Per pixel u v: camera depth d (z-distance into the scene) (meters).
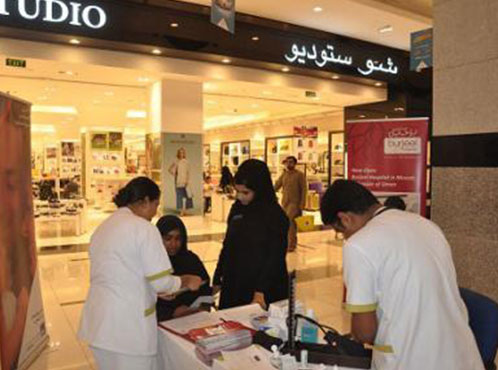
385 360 1.57
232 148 19.78
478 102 3.45
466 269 3.56
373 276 1.57
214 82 8.96
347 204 1.71
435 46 3.75
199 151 9.36
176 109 9.02
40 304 3.85
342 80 9.84
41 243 8.59
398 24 8.20
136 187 2.23
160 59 7.91
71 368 3.47
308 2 7.18
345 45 9.06
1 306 3.09
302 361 1.77
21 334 3.41
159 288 2.09
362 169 4.48
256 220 2.67
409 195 4.25
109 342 2.04
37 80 8.81
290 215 8.09
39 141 15.01
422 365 1.52
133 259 2.08
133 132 21.55
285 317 2.08
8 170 3.33
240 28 7.81
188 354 1.95
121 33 6.81
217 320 2.31
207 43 7.54
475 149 3.47
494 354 2.04
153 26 7.07
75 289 5.59
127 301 2.07
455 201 3.62
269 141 17.31
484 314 2.11
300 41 8.42
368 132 4.45
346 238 1.78
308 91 9.84
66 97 11.42
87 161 15.59
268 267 2.60
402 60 10.07
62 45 7.04
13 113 3.47
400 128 4.28
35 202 10.33
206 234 9.46
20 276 3.45
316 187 14.78
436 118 3.76
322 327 2.04
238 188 2.70
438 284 1.58
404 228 1.63
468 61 3.51
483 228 3.44
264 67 8.62
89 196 15.65
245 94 10.52
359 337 1.61
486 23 3.38
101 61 7.37
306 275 6.34
